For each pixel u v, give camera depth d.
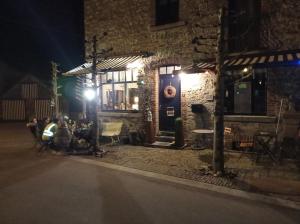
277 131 9.63
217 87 8.00
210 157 10.05
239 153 10.36
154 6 12.62
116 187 7.25
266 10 10.02
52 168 9.16
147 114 12.75
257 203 6.11
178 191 6.90
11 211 5.88
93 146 11.07
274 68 9.85
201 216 5.54
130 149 11.86
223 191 6.82
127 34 13.52
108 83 14.48
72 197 6.59
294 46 9.63
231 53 10.46
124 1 13.55
